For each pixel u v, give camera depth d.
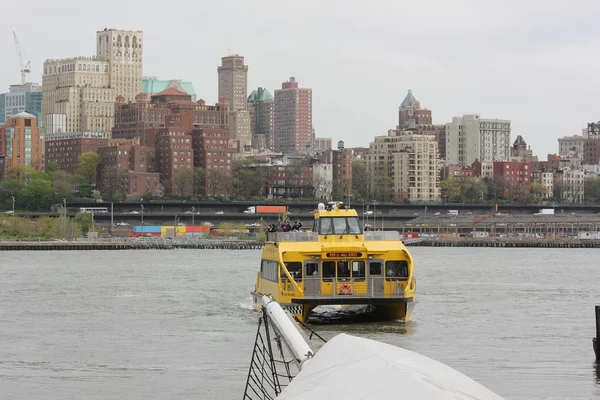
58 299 129.25
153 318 102.69
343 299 88.25
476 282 172.62
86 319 102.25
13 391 61.41
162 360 72.94
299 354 29.56
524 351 77.94
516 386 62.94
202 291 143.62
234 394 59.41
